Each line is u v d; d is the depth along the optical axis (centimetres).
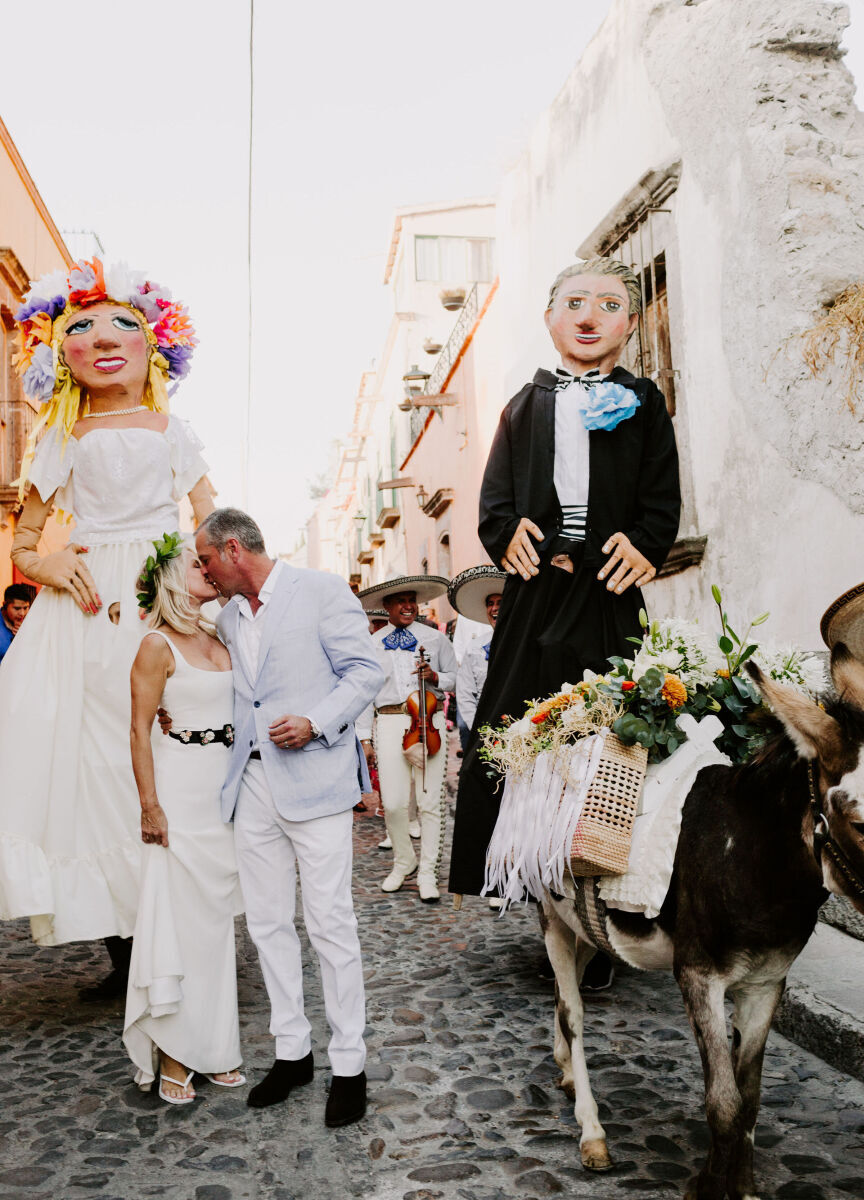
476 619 757
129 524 507
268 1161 343
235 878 410
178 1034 388
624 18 855
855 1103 374
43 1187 327
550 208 1080
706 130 732
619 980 529
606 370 536
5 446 1577
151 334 536
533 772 357
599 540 495
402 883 762
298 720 386
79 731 479
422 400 1727
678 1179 324
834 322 589
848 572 588
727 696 349
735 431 704
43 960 586
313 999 507
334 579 414
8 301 1541
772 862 279
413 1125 368
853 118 677
